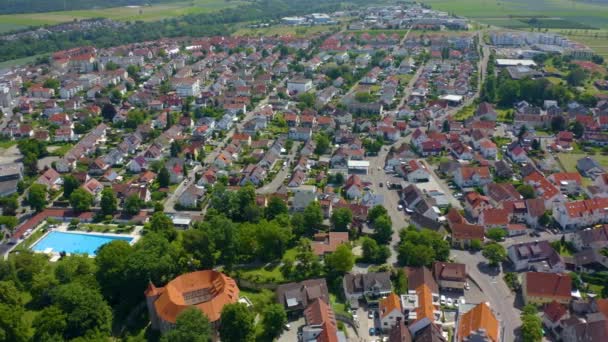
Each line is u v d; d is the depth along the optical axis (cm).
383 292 17338
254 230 19962
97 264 18012
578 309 16275
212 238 19150
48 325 14750
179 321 14512
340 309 17025
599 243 19825
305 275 18462
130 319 16838
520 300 17325
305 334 15362
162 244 18562
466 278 18362
